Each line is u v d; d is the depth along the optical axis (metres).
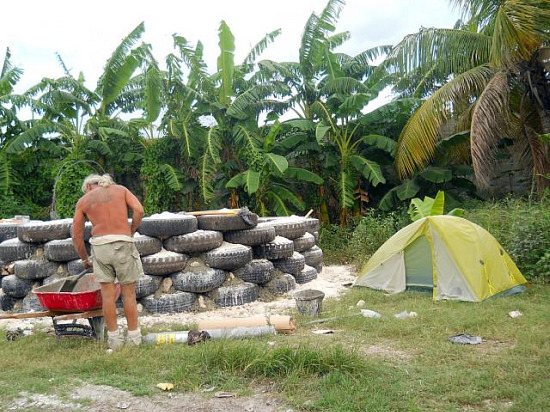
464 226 8.11
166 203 16.45
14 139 17.09
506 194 16.05
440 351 5.20
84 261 5.99
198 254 8.05
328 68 16.30
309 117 16.25
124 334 5.95
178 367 4.71
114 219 5.66
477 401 3.96
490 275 7.85
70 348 5.74
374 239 12.19
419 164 14.22
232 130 15.80
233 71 15.88
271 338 5.83
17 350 5.68
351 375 4.41
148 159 16.38
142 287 7.49
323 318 6.82
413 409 3.77
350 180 15.58
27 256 8.10
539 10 11.73
